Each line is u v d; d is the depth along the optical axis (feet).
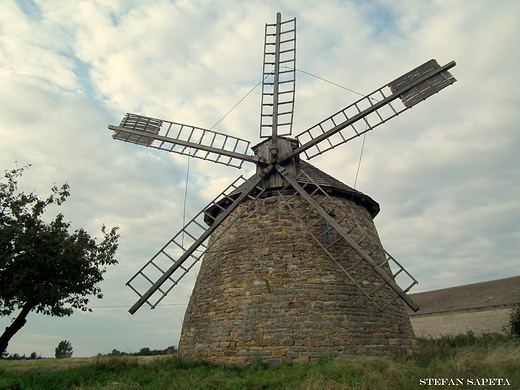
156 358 47.88
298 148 47.19
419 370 31.76
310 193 48.47
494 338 60.08
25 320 44.04
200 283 49.75
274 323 40.65
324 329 39.96
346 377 29.81
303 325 40.14
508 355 34.78
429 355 40.04
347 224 47.52
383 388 27.27
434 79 45.32
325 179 50.47
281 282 42.93
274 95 49.90
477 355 36.73
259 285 43.34
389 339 41.98
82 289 45.65
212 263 49.37
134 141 51.75
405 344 43.34
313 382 29.45
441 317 107.65
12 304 42.78
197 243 44.93
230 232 49.75
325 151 47.16
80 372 37.83
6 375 37.65
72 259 43.52
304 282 42.63
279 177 48.06
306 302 41.39
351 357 35.94
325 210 47.39
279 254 44.88
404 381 28.50
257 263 44.93
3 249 40.86
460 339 63.77
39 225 43.78
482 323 99.25
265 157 48.34
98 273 47.32
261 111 49.55
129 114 52.80
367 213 52.75
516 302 94.68
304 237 45.80
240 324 41.81
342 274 43.88
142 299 42.73
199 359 41.93
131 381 33.83
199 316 45.91
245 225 48.73
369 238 48.80
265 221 47.75
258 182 47.52
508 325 92.58
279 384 30.96
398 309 45.93
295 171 47.85
